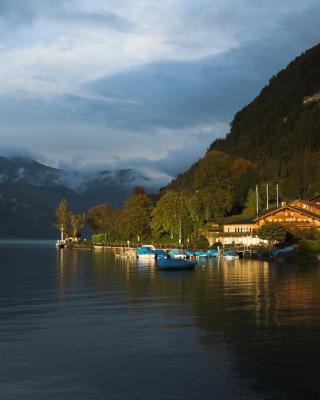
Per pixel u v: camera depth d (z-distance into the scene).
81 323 43.56
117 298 59.22
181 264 103.25
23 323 43.69
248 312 47.84
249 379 28.84
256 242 163.12
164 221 184.88
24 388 27.88
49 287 72.25
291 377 29.12
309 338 37.31
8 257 172.75
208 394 26.80
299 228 151.38
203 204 192.88
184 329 40.72
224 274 90.19
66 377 29.48
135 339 37.66
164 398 26.41
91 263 133.88
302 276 83.69
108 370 30.59
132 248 183.50
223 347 35.16
